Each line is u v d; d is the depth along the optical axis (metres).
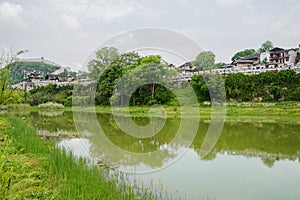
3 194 5.45
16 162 7.88
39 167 7.76
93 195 5.65
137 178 7.75
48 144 11.12
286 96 30.25
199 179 7.94
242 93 30.94
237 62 50.91
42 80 55.00
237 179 8.05
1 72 17.42
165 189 7.10
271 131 17.50
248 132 17.14
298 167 9.38
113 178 7.35
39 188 6.24
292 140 14.53
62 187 6.12
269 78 31.11
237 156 10.97
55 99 37.25
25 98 38.88
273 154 11.38
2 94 17.81
